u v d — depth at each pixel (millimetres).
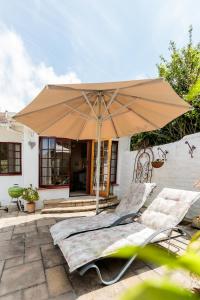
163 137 7887
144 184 4531
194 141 5102
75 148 10852
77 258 2344
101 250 2479
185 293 508
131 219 3895
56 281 2482
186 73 7113
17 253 3211
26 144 6098
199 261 580
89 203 6430
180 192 3641
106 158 7156
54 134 4527
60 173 6723
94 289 2340
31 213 5699
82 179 9617
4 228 4398
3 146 7410
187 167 5262
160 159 5852
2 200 7234
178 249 3301
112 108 3980
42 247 3426
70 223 3508
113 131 4746
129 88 2816
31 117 3648
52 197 6469
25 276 2584
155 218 3498
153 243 2863
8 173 7395
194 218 4488
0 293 2264
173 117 3635
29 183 6168
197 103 5641
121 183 7781
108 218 3762
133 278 2568
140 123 4227
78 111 3658
